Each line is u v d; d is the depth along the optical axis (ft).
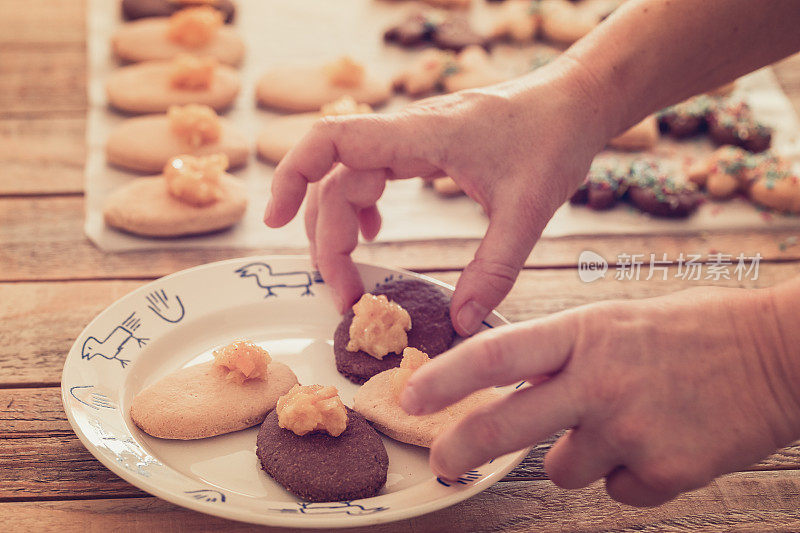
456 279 2.04
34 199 2.17
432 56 2.58
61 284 1.97
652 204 2.22
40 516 1.57
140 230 2.09
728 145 2.44
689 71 1.79
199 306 1.83
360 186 1.81
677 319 1.36
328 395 1.63
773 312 1.34
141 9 2.70
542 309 1.98
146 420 1.62
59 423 1.70
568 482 1.39
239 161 2.30
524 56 2.71
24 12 2.74
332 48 2.70
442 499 1.50
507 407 1.35
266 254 2.09
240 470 1.59
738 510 1.63
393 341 1.76
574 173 1.76
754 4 1.74
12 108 2.41
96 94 2.47
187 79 2.43
